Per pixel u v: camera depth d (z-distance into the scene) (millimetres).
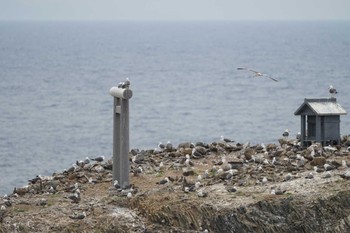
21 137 96812
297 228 37656
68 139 95000
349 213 38281
